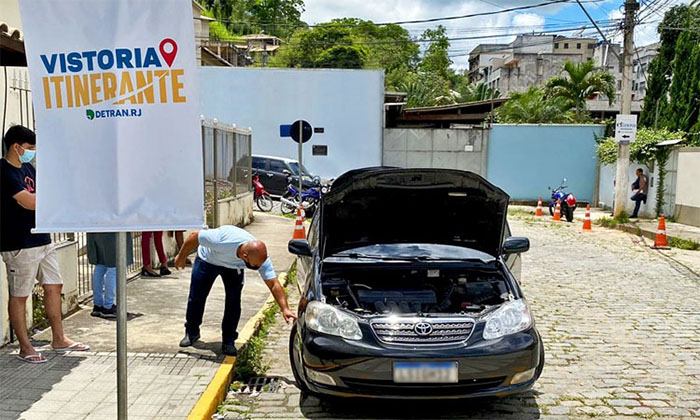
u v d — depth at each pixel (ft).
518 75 271.90
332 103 91.20
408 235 21.18
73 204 11.37
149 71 11.16
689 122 82.79
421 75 224.53
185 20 11.07
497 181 94.58
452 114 117.39
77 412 14.74
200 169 11.37
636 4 64.64
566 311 27.84
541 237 55.36
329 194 20.52
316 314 16.28
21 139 16.83
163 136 11.28
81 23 11.09
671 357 21.40
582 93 113.19
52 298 18.66
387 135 94.32
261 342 22.31
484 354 15.16
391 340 15.38
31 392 15.83
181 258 19.77
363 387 15.30
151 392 16.28
